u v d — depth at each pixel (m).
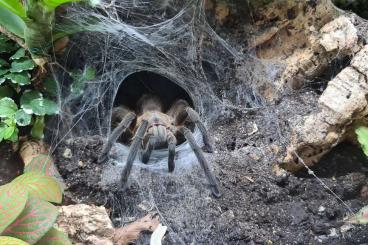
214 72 0.49
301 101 0.44
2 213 0.30
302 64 0.44
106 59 0.48
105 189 0.39
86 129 0.46
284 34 0.45
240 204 0.39
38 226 0.31
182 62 0.49
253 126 0.45
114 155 0.43
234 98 0.48
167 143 0.45
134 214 0.39
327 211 0.40
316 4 0.43
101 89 0.48
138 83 0.54
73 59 0.45
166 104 0.54
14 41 0.42
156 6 0.45
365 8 0.48
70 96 0.45
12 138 0.40
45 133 0.42
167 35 0.47
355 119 0.40
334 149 0.43
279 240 0.37
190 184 0.41
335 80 0.41
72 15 0.42
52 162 0.40
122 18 0.45
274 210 0.39
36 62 0.41
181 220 0.38
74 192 0.39
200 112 0.49
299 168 0.42
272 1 0.43
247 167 0.42
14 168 0.40
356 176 0.42
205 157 0.42
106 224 0.36
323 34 0.43
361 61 0.40
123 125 0.42
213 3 0.44
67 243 0.32
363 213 0.37
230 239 0.37
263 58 0.46
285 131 0.42
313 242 0.38
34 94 0.41
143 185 0.41
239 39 0.46
